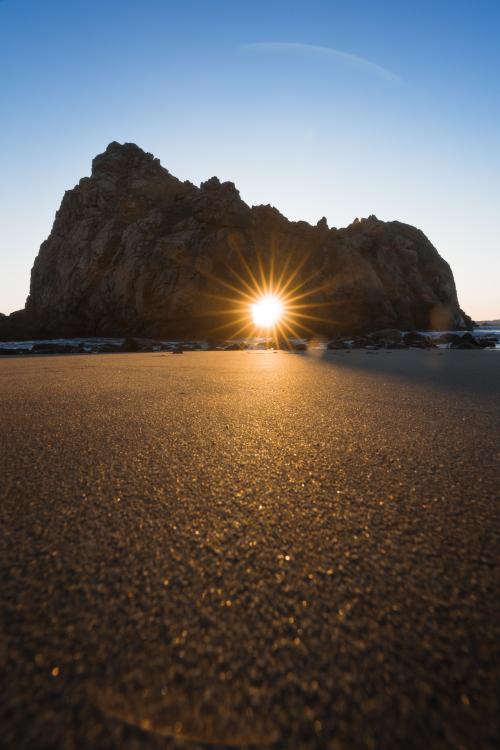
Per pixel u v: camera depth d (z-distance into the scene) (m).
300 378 6.57
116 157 41.84
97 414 3.56
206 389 5.25
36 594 1.06
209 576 1.15
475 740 0.69
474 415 3.43
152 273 33.75
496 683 0.80
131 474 2.00
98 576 1.14
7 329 38.38
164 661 0.85
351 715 0.73
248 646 0.89
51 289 40.31
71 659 0.85
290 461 2.20
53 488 1.82
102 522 1.48
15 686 0.78
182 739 0.69
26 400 4.38
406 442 2.57
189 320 34.12
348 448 2.44
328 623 0.96
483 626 0.96
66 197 41.81
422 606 1.02
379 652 0.88
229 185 37.03
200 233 35.19
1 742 0.68
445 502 1.65
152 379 6.55
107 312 36.38
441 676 0.82
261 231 37.75
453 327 40.22
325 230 40.38
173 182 41.25
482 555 1.26
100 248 36.66
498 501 1.66
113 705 0.75
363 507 1.61
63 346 23.03
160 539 1.36
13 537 1.37
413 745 0.68
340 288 37.69
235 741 0.69
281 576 1.15
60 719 0.72
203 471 2.04
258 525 1.46
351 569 1.18
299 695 0.77
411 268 40.84
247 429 2.96
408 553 1.27
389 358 12.01
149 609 1.01
